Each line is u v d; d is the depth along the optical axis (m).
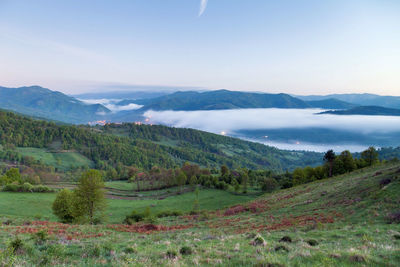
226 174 134.25
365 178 46.16
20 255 10.62
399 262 9.24
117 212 68.38
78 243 16.16
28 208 62.66
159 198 97.38
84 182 40.44
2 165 196.12
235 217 41.28
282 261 9.36
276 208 43.84
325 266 8.71
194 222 40.78
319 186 57.41
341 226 23.16
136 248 13.48
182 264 9.41
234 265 9.20
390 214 23.66
